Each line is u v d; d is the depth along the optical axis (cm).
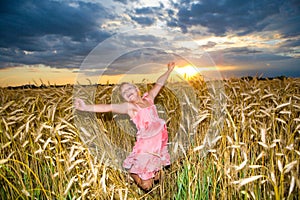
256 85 523
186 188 328
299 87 543
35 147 353
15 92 640
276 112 374
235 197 294
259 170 303
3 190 335
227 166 294
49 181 354
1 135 371
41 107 441
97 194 290
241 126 324
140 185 374
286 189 271
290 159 272
